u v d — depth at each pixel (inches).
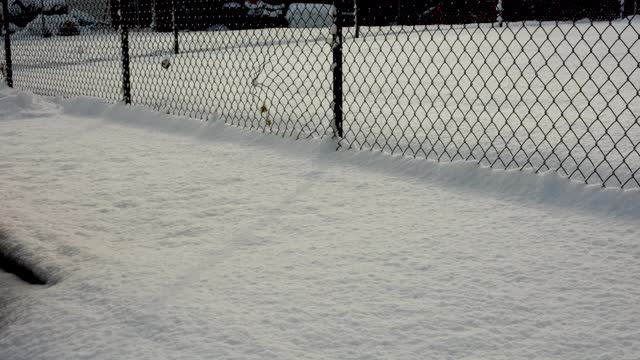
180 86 275.4
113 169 136.9
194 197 114.6
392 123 172.2
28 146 164.1
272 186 120.2
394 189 116.1
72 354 61.4
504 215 100.0
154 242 92.0
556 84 247.8
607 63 325.4
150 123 187.0
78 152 155.2
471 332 63.1
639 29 559.8
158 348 61.6
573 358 58.1
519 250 85.0
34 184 126.6
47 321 68.7
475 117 177.8
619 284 73.7
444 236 91.1
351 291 73.2
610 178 113.5
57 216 105.7
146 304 71.0
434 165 124.1
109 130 183.5
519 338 61.8
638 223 94.5
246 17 363.9
